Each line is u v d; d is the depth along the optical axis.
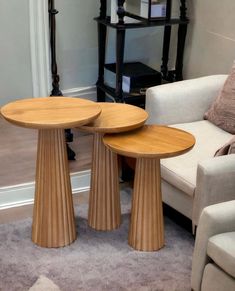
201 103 2.25
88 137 2.79
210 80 2.28
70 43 2.91
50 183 1.83
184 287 1.72
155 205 1.85
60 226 1.89
